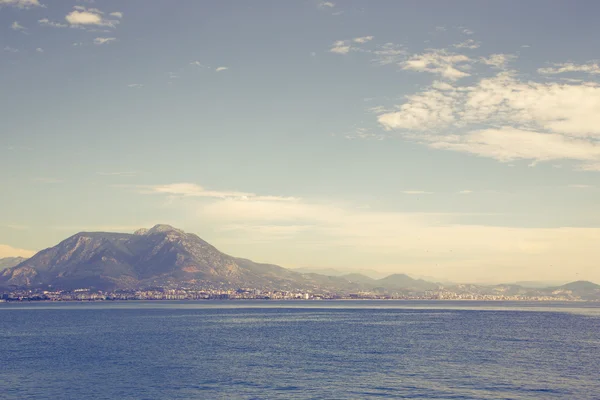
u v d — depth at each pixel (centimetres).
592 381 7956
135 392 7312
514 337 15238
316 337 15288
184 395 7106
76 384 7862
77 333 16875
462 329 18750
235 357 10619
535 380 8019
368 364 9594
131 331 17650
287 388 7462
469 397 6931
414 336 15625
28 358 10631
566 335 16000
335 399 6844
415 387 7500
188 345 12988
